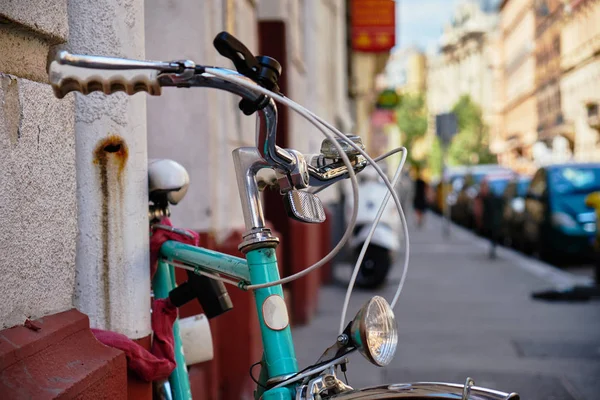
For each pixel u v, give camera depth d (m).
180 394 2.54
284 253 7.85
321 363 1.76
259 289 1.88
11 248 1.83
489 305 9.23
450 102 138.25
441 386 1.71
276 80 1.64
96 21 2.43
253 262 1.88
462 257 15.96
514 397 1.64
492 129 101.31
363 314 1.69
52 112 2.08
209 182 4.21
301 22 9.98
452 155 87.94
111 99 2.44
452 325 7.88
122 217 2.45
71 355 1.97
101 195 2.45
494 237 15.90
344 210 10.78
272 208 7.84
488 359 6.36
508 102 90.12
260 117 1.63
